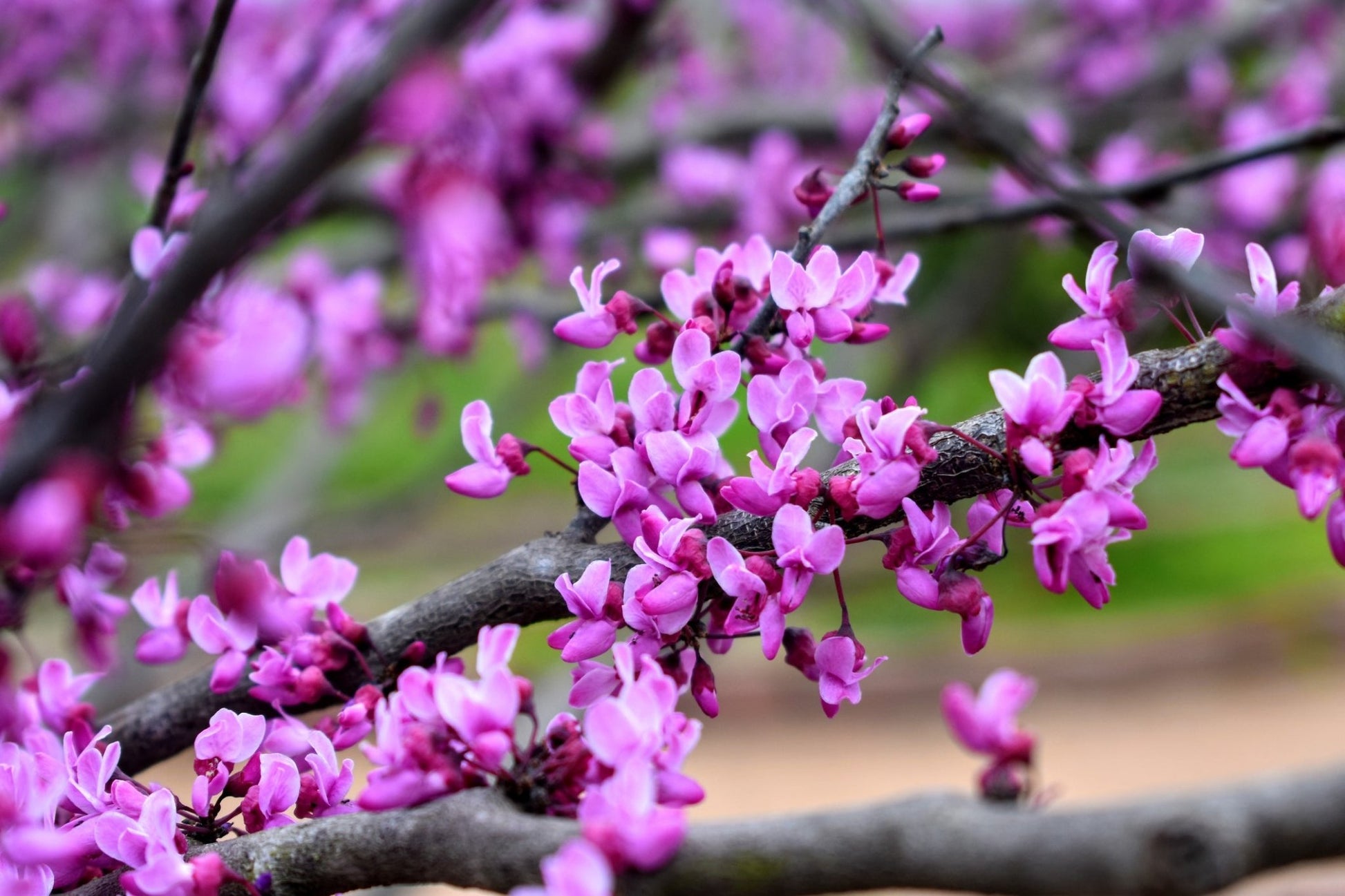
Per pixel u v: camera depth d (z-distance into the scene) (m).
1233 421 0.45
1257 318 0.43
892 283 0.49
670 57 1.10
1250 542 2.26
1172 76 1.25
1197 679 1.85
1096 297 0.45
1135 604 2.04
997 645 1.88
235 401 0.47
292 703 0.48
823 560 0.45
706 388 0.46
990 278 1.54
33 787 0.45
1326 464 0.44
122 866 0.46
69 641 0.52
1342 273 0.45
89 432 0.43
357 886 0.44
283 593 0.48
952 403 2.40
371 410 1.12
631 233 1.02
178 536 0.49
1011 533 2.10
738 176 1.02
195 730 0.49
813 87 1.49
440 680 0.44
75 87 1.30
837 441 0.47
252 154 0.55
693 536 0.45
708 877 0.41
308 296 0.83
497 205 0.83
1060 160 0.53
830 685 0.46
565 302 0.83
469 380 2.02
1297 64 1.22
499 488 0.47
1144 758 1.58
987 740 0.42
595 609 0.46
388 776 0.44
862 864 0.41
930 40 0.48
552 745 0.44
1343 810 0.40
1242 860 0.40
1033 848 0.40
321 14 0.89
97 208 1.27
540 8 0.91
